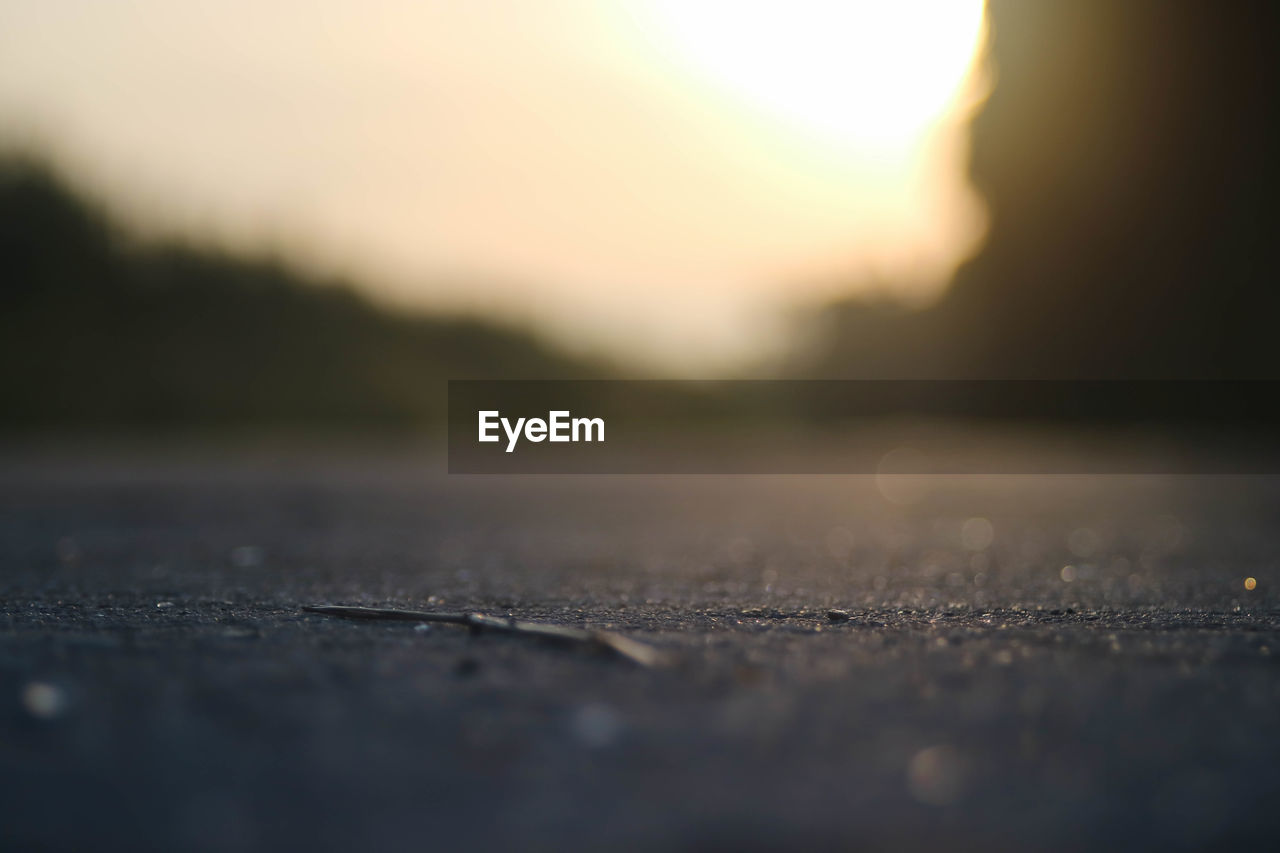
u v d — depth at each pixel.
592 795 1.34
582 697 1.76
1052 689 1.84
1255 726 1.63
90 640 2.21
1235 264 14.98
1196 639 2.36
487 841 1.20
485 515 7.30
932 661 2.07
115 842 1.19
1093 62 15.02
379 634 2.34
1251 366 15.97
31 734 1.54
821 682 1.88
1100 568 4.34
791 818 1.27
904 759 1.48
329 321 24.73
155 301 23.92
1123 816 1.29
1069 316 17.09
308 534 5.80
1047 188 16.09
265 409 22.94
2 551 4.76
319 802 1.31
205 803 1.30
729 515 7.55
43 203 23.23
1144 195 15.27
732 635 2.41
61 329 22.95
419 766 1.43
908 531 6.39
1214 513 7.54
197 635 2.30
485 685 1.83
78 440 18.98
